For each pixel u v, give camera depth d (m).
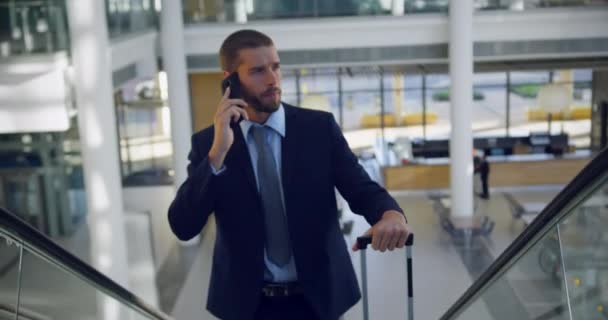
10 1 10.78
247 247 2.57
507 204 17.41
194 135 2.63
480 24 14.95
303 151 2.54
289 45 15.04
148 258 14.52
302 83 22.58
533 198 17.84
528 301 4.29
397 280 12.84
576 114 22.97
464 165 15.39
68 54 10.91
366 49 15.02
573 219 3.89
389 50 15.04
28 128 10.52
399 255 13.95
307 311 2.64
